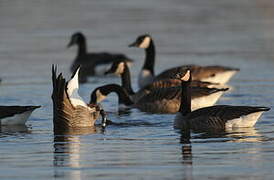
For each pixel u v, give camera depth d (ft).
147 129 58.18
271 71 91.04
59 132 56.75
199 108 63.67
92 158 46.75
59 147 50.52
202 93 68.49
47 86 82.28
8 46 114.62
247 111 56.65
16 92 78.13
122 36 124.88
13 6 163.63
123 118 64.90
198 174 42.04
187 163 44.88
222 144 50.70
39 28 133.39
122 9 157.48
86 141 52.85
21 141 53.06
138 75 96.12
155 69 94.79
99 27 133.90
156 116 66.59
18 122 60.64
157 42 117.08
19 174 42.63
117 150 49.24
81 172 43.01
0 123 60.34
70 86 58.54
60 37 123.54
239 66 94.94
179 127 59.16
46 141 52.90
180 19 142.20
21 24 137.90
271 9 154.51
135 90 87.51
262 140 51.75
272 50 106.01
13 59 103.19
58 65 101.19
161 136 54.65
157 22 138.41
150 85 78.43
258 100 71.87
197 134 55.21
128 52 113.70
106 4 166.61
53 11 155.53
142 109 71.51
